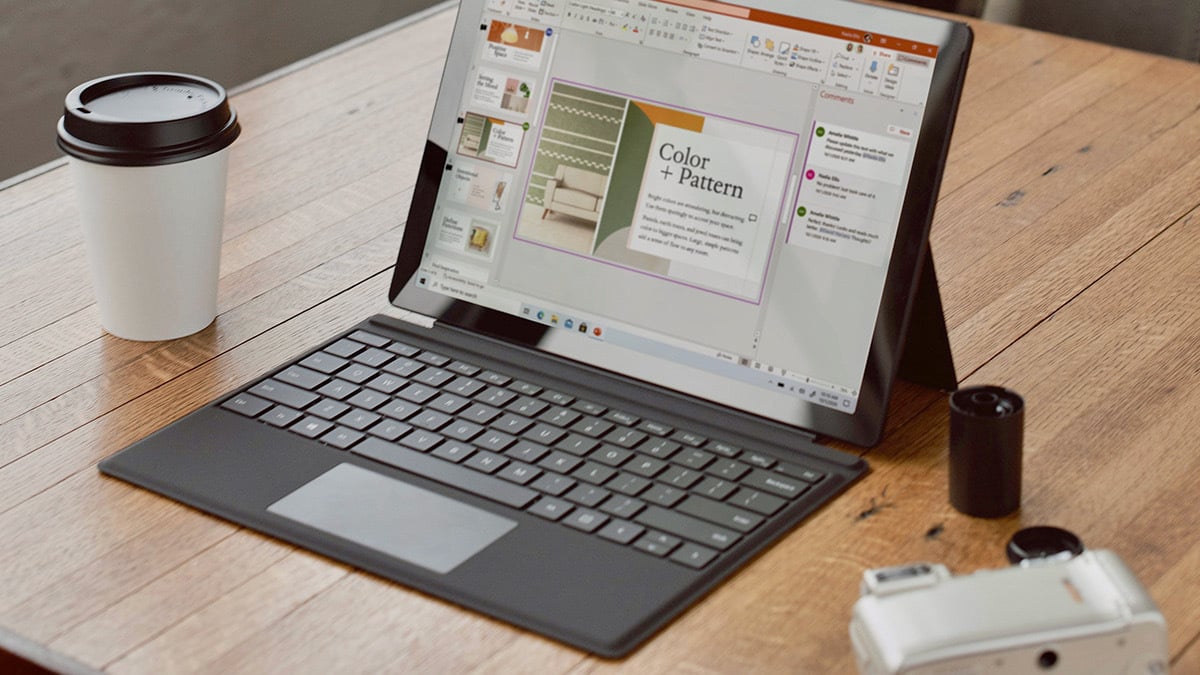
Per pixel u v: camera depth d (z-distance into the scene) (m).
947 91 1.01
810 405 1.03
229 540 0.94
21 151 2.64
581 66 1.14
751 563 0.91
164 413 1.09
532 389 1.09
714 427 1.04
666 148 1.10
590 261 1.12
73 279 1.30
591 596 0.87
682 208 1.09
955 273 1.31
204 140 1.13
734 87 1.08
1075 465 1.01
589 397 1.08
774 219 1.06
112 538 0.95
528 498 0.96
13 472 1.02
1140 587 0.77
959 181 1.49
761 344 1.05
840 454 1.01
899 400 1.10
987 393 0.96
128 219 1.13
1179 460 1.02
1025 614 0.75
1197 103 1.64
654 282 1.09
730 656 0.83
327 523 0.95
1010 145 1.56
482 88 1.18
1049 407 1.09
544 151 1.15
